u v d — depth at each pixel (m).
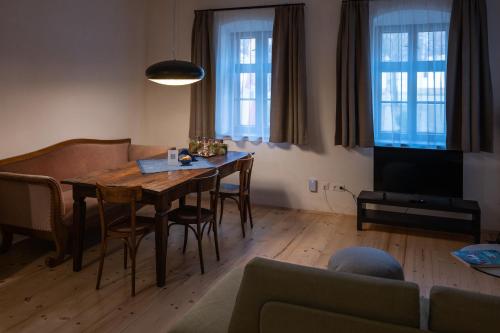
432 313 1.39
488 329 1.32
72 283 3.26
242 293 1.57
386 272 2.33
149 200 3.21
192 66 3.64
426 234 4.47
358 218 4.55
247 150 5.52
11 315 2.79
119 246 4.03
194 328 1.89
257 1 5.23
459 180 4.33
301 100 5.01
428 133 4.62
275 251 3.98
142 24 5.80
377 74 4.75
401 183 4.56
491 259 3.65
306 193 5.32
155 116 5.99
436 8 4.48
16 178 3.58
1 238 3.95
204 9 5.52
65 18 4.57
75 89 4.77
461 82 4.38
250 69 5.35
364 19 4.65
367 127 4.74
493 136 4.41
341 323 1.43
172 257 3.80
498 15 4.32
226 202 5.66
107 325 2.69
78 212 3.41
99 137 5.19
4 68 3.92
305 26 5.06
